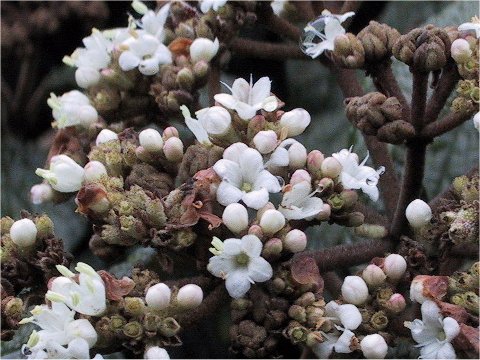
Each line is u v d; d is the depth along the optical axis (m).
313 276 0.16
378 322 0.16
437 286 0.15
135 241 0.16
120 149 0.17
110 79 0.18
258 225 0.16
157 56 0.18
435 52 0.16
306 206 0.16
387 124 0.17
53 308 0.15
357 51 0.17
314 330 0.16
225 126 0.16
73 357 0.15
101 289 0.15
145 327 0.15
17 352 0.18
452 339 0.15
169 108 0.18
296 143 0.16
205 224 0.16
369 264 0.16
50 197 0.18
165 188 0.16
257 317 0.16
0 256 0.16
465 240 0.16
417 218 0.16
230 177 0.16
